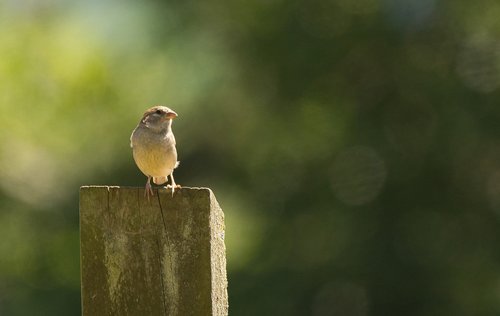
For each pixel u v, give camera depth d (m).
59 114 19.80
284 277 16.47
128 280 4.34
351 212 16.84
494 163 16.48
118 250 4.34
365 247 16.44
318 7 17.36
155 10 18.81
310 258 16.80
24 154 19.59
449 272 15.96
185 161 19.47
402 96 17.11
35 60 20.02
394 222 16.66
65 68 20.03
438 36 17.00
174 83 19.47
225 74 18.75
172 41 18.88
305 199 17.42
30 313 17.91
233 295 16.56
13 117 19.33
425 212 16.64
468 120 16.30
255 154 18.41
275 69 17.88
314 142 17.81
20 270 18.88
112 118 19.84
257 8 18.00
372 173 16.91
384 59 17.34
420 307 15.95
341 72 17.55
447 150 16.41
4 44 19.97
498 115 16.17
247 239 18.28
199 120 19.44
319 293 16.25
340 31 17.25
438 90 16.47
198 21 18.58
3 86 19.36
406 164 16.70
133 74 20.02
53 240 19.11
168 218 4.31
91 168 19.59
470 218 16.55
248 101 18.80
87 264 4.37
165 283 4.30
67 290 18.30
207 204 4.29
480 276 15.88
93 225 4.37
